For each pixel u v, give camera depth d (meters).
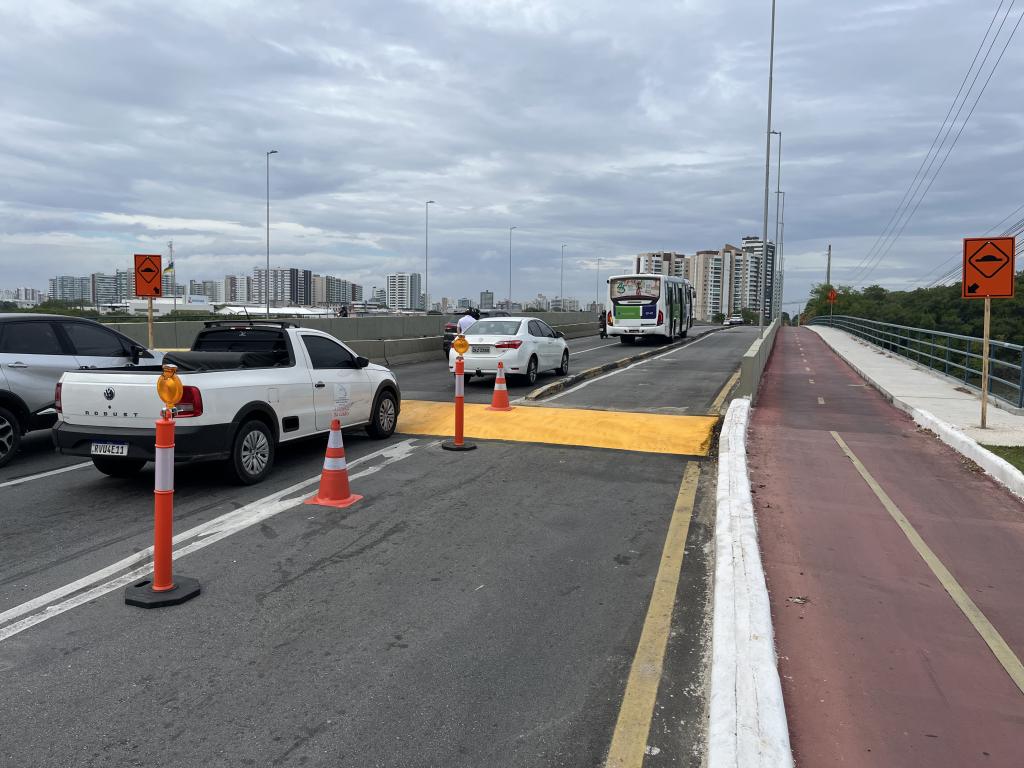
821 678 3.79
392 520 6.58
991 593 4.92
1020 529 6.33
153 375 6.97
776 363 24.48
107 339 9.98
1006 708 3.52
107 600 4.80
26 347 8.92
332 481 7.07
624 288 33.00
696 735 3.39
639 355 26.19
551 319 49.38
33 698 3.62
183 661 4.02
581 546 5.95
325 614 4.63
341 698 3.66
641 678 3.89
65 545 5.84
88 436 7.13
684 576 5.32
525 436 10.49
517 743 3.31
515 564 5.54
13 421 8.64
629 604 4.82
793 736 3.28
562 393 15.23
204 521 6.46
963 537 6.10
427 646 4.21
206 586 5.05
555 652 4.16
